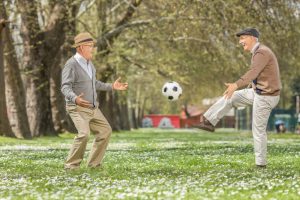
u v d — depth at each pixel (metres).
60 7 67.56
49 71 69.00
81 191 14.82
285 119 115.00
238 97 20.98
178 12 63.06
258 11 59.31
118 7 80.31
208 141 51.25
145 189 14.88
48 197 13.82
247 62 68.88
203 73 83.69
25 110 61.78
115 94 115.69
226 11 59.12
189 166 23.34
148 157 28.67
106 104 99.88
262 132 21.06
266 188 15.09
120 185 15.99
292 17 61.84
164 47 77.69
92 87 21.45
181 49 76.75
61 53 72.69
